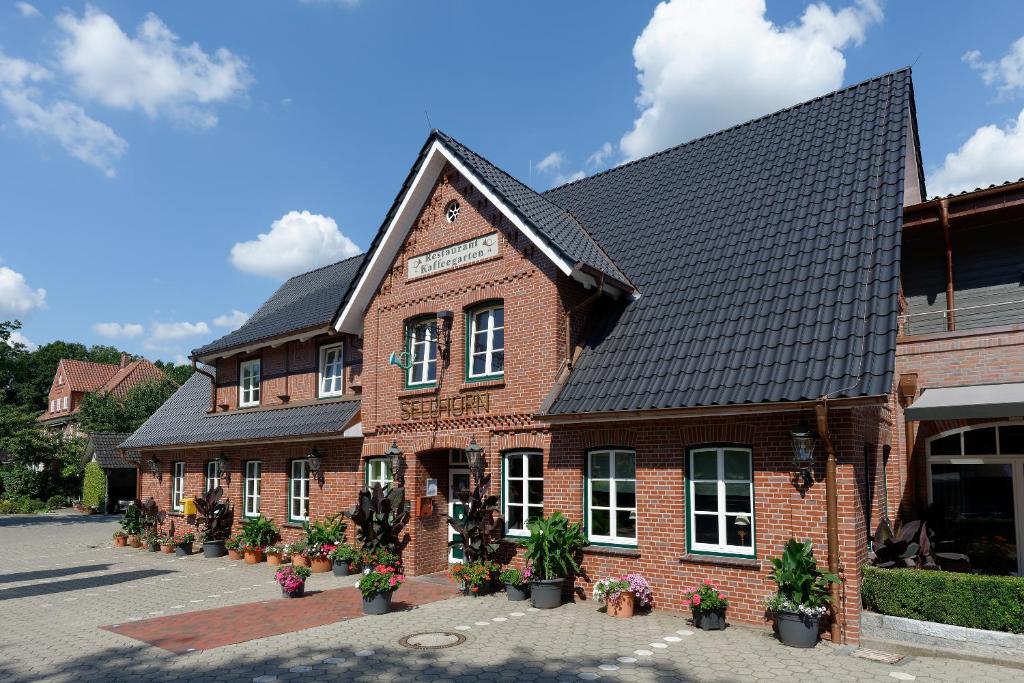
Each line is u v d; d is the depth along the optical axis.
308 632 11.18
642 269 15.36
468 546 14.22
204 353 24.66
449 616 12.11
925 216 13.92
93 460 44.38
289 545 18.59
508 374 14.77
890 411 12.92
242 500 22.11
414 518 16.19
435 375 16.70
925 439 12.97
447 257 16.48
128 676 9.09
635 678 8.66
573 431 13.44
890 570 10.05
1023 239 13.76
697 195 16.59
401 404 16.94
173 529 23.91
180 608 13.46
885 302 10.93
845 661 9.25
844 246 12.34
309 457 19.11
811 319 11.47
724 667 9.03
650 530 12.23
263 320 24.95
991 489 12.33
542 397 14.05
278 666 9.37
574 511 13.26
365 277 17.86
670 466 12.08
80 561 20.70
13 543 25.97
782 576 10.04
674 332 13.19
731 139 17.92
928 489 12.86
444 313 16.05
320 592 14.51
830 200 13.55
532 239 14.34
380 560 15.51
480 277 15.68
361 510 16.19
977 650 9.17
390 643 10.42
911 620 9.68
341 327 18.75
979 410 10.73
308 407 20.88
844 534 10.20
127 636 11.25
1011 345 12.02
